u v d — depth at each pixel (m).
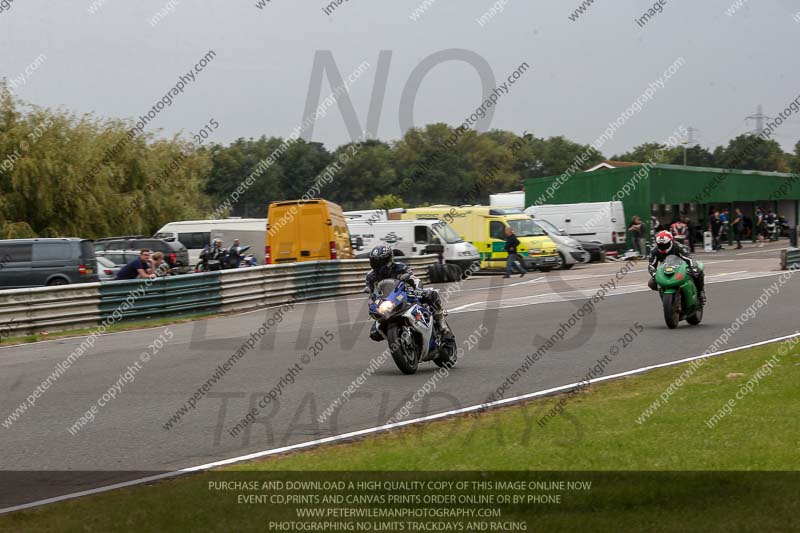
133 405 36.22
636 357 45.22
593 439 27.08
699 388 35.38
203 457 27.33
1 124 140.25
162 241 122.56
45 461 27.36
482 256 131.50
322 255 102.88
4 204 136.25
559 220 152.00
